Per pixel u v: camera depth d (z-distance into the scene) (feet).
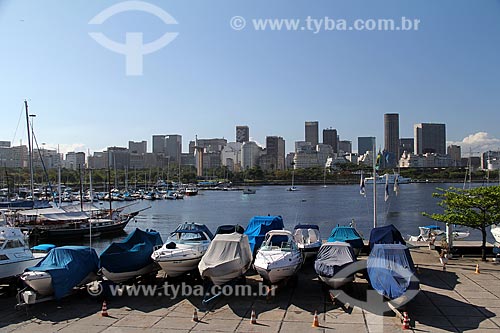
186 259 55.93
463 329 40.47
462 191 71.77
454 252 70.74
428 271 60.49
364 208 299.38
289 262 53.47
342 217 250.16
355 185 641.40
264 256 54.75
